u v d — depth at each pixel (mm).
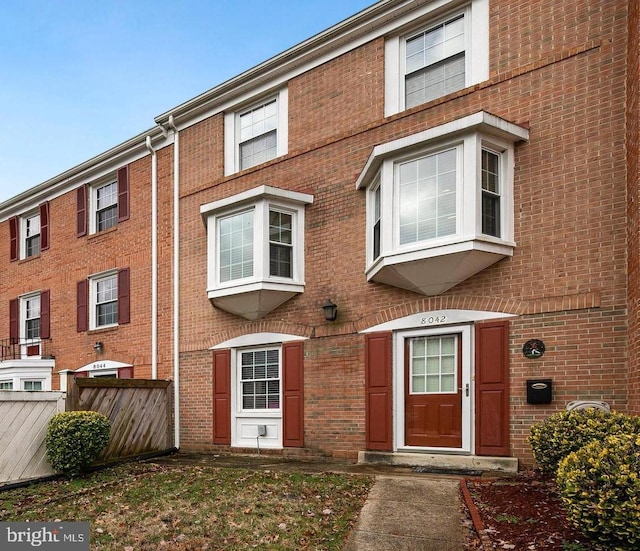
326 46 9023
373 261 8016
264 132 10086
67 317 13445
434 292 7430
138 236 11883
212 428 9789
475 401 6973
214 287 9555
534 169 6855
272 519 4898
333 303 8477
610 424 4863
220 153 10508
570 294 6438
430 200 7156
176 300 10750
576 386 6281
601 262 6273
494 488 5582
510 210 6945
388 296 7930
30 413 7207
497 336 6871
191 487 6219
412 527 4562
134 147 12016
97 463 8125
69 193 13930
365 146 8484
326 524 4723
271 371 9289
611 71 6418
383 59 8469
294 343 8875
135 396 9375
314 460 8203
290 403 8781
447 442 7215
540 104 6906
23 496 6188
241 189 10039
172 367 10609
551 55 6879
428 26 8195
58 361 13500
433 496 5445
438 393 7383
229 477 6676
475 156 6742
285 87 9750
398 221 7387
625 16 6367
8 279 15648
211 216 9812
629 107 6023
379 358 7875
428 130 6996
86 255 13148
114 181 13062
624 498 3211
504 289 6902
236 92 10266
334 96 8984
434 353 7504
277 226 9062
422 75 8195
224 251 9609
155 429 9805
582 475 3430
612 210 6254
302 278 8984
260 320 9375
